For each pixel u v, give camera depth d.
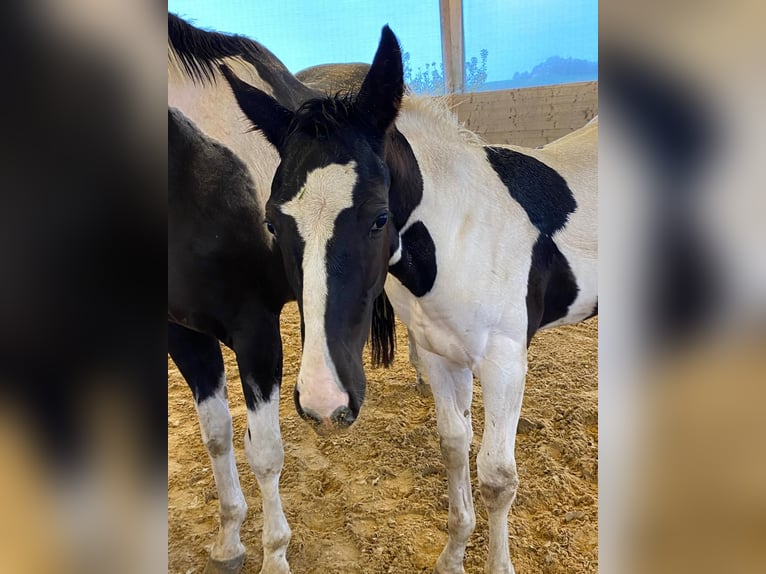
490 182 1.87
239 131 1.98
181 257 1.90
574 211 2.01
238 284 2.00
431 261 1.74
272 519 2.10
